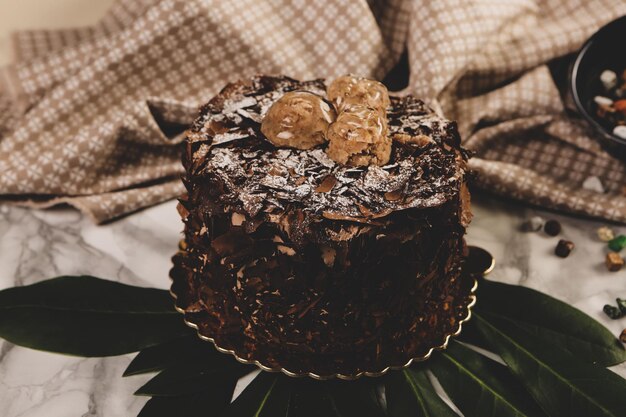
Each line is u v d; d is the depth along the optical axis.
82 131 0.73
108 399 0.60
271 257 0.54
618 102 0.74
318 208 0.53
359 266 0.54
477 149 0.76
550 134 0.76
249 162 0.56
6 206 0.73
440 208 0.55
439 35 0.75
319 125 0.57
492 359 0.61
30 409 0.59
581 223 0.72
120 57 0.77
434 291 0.59
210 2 0.76
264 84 0.63
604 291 0.67
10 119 0.81
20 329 0.59
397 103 0.62
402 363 0.58
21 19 0.90
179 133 0.78
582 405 0.56
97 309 0.62
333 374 0.58
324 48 0.79
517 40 0.79
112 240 0.71
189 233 0.60
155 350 0.60
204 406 0.57
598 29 0.76
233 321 0.59
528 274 0.68
